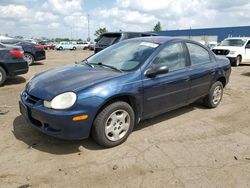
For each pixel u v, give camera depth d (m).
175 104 4.66
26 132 4.23
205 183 3.04
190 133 4.40
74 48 46.97
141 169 3.28
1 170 3.19
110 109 3.62
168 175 3.17
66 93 3.40
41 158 3.48
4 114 5.06
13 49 7.71
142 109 4.09
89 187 2.92
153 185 2.98
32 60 13.52
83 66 4.41
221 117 5.24
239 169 3.34
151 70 4.07
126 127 3.92
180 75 4.58
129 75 3.87
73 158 3.49
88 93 3.42
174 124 4.77
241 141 4.16
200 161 3.50
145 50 4.35
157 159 3.52
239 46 15.64
